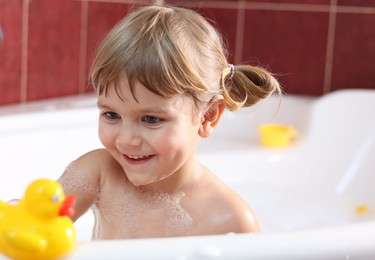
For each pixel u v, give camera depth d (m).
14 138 1.78
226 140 2.37
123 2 2.52
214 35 1.05
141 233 1.08
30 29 2.18
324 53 2.58
